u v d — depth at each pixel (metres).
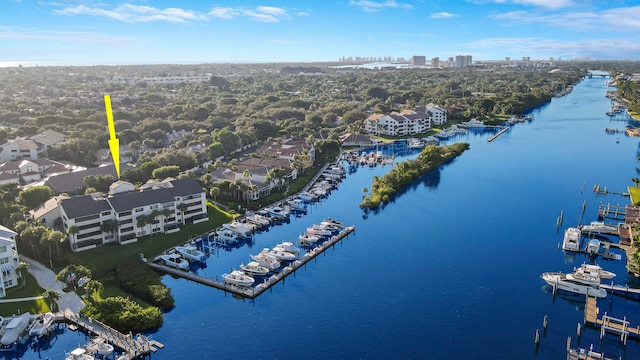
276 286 108.94
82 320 91.94
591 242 125.06
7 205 130.88
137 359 83.00
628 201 164.88
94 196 135.88
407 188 187.25
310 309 98.62
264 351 84.94
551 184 187.62
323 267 118.06
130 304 95.44
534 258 121.12
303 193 176.75
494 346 85.12
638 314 94.44
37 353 84.69
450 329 90.44
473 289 105.38
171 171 176.12
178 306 100.88
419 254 124.50
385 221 150.38
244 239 138.00
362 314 96.19
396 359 82.12
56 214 127.38
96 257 118.88
